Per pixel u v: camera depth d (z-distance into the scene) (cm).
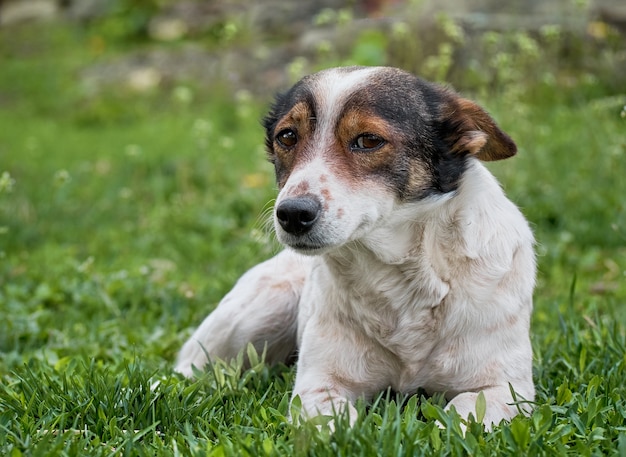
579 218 1255
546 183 1307
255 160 1606
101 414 614
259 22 2548
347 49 1895
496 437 567
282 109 704
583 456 529
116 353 842
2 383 736
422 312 662
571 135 1437
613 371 692
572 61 1695
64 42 2892
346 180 630
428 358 671
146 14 2827
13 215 1411
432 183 653
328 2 2527
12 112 2464
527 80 1585
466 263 655
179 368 808
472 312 655
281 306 798
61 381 696
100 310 1009
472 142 658
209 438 594
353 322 676
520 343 671
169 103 2375
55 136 2167
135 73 2548
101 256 1263
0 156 1894
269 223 723
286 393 656
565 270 1112
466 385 667
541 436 545
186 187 1542
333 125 645
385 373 684
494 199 679
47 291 1038
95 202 1542
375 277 661
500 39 1667
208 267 1191
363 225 633
